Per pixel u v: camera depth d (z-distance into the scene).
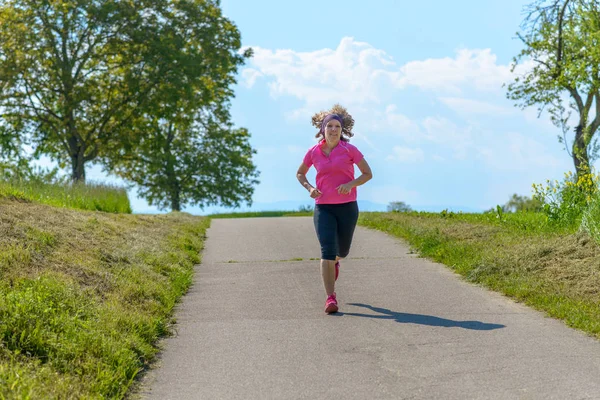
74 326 5.10
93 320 5.46
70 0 32.22
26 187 16.08
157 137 36.25
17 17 32.34
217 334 5.89
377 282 8.23
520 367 4.67
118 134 34.19
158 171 39.59
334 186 6.88
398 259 10.00
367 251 10.91
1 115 33.50
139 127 34.88
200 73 34.25
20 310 4.98
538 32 30.09
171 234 12.02
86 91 32.34
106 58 34.25
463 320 6.17
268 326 6.12
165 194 40.56
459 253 9.59
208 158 40.50
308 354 5.16
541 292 7.00
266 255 10.83
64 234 8.59
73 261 7.36
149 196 40.78
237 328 6.08
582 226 9.29
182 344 5.60
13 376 3.98
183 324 6.30
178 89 33.19
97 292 6.57
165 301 7.00
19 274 6.22
